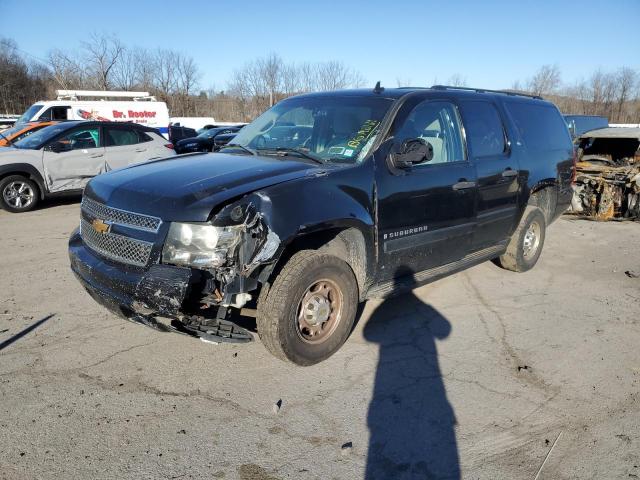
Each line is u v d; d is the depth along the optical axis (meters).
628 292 5.60
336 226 3.52
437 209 4.33
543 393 3.52
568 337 4.42
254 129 4.83
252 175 3.44
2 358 3.74
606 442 3.01
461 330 4.49
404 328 4.48
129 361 3.74
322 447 2.89
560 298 5.36
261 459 2.77
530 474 2.73
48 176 9.44
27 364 3.66
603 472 2.76
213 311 3.30
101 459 2.73
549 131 6.03
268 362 3.79
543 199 6.16
